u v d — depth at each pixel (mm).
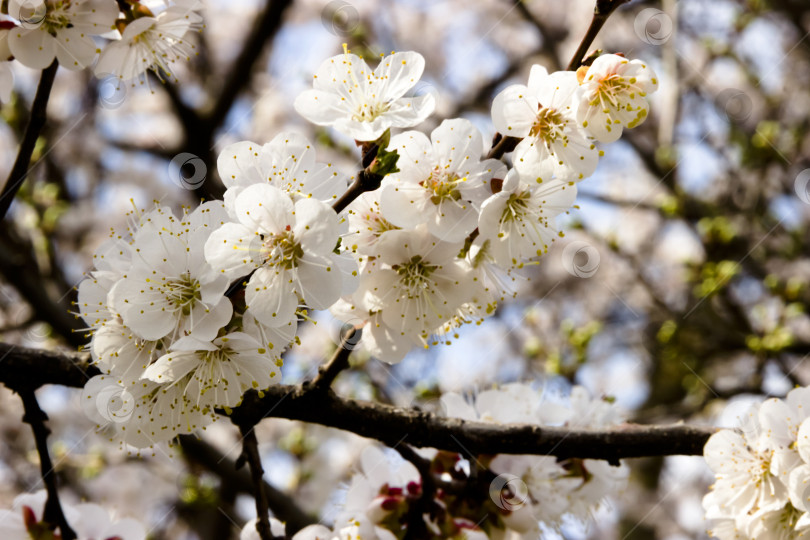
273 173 2014
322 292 1900
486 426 2518
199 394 1988
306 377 2588
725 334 5609
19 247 5027
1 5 2361
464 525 2547
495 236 2113
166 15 2533
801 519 2324
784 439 2457
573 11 9305
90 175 8078
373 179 1934
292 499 4707
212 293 1868
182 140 5574
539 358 5945
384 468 2693
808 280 6816
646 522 6688
